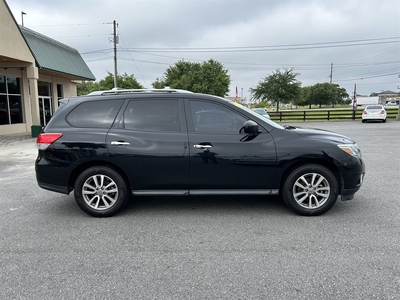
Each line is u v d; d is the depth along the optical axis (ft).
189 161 13.88
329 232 12.28
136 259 10.42
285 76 121.49
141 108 14.51
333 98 235.61
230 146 13.79
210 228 12.91
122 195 14.30
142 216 14.44
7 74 56.39
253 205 15.74
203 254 10.69
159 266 9.95
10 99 58.03
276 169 13.83
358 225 12.92
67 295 8.51
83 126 14.43
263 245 11.28
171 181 14.10
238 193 14.25
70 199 17.39
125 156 13.92
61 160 14.10
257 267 9.78
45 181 14.39
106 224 13.55
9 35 46.06
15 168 26.50
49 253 10.91
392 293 8.33
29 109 62.59
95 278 9.31
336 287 8.65
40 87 67.21
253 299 8.21
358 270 9.47
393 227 12.67
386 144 37.22
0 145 41.34
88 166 14.39
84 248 11.27
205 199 16.87
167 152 13.85
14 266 10.06
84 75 72.90
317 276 9.21
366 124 73.67
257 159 13.75
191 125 14.19
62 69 63.05
